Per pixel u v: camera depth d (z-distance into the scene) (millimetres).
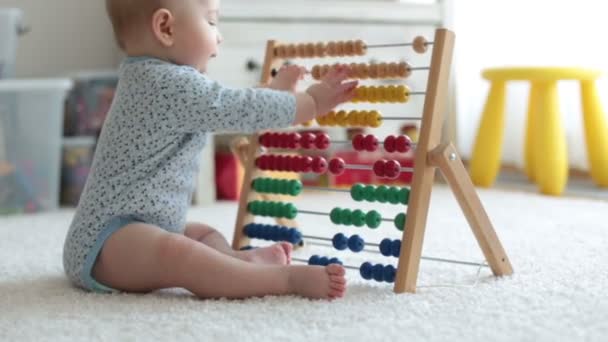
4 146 2162
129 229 1095
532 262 1304
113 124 1145
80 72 2533
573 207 2027
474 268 1280
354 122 1249
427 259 1269
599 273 1209
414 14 2643
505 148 2748
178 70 1126
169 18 1145
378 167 1189
